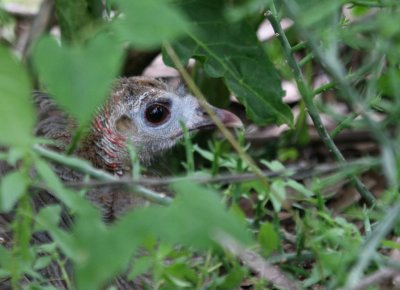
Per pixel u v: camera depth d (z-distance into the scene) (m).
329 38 5.73
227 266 6.93
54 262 6.99
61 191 4.64
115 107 9.47
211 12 8.49
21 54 11.88
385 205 7.11
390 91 6.31
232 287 6.46
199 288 6.25
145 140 9.80
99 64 4.01
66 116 8.85
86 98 3.98
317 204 7.50
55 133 8.77
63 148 8.71
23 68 4.24
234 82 8.84
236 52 8.69
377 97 7.39
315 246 5.99
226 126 9.90
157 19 3.93
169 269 5.90
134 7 3.94
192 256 7.22
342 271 5.47
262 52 8.66
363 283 5.14
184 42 8.63
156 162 10.28
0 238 7.15
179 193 4.82
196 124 9.96
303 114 10.65
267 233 5.77
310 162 11.13
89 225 4.52
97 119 9.28
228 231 4.35
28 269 5.76
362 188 7.98
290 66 7.97
